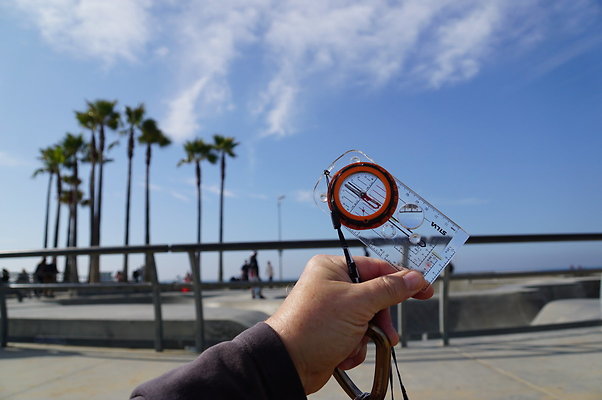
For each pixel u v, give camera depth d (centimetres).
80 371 286
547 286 919
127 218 2961
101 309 559
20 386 254
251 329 60
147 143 3147
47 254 348
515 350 318
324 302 62
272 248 317
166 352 345
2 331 379
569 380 243
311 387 62
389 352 64
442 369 273
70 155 3331
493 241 329
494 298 825
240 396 52
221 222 3528
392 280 64
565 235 341
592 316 558
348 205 69
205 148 3525
